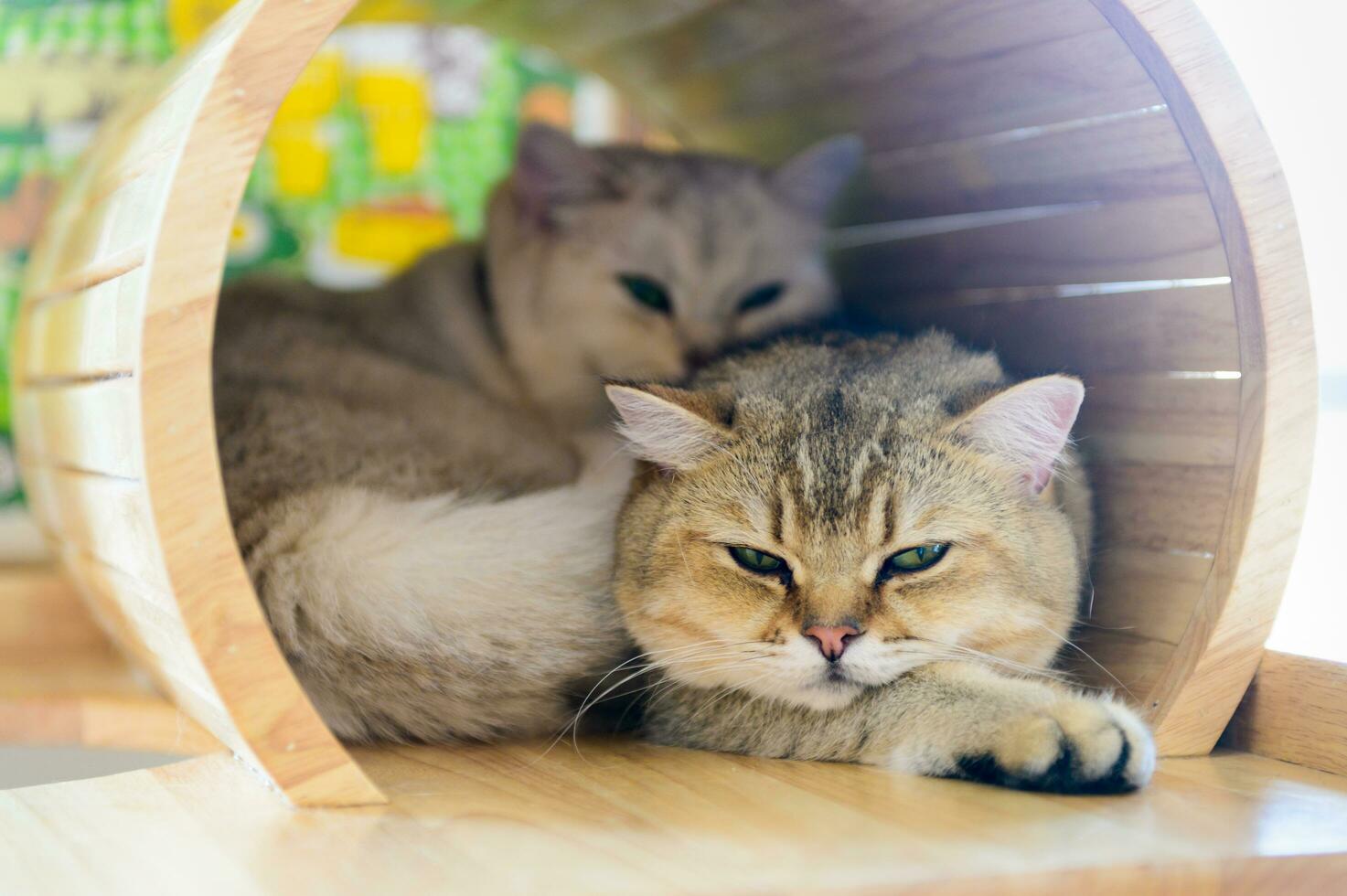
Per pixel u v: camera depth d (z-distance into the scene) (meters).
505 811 0.37
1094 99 0.45
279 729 0.35
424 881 0.32
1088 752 0.37
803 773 0.40
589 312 0.62
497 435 0.56
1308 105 0.54
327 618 0.43
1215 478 0.43
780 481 0.42
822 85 0.59
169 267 0.33
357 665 0.43
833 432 0.43
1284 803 0.38
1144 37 0.39
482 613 0.43
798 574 0.42
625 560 0.46
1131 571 0.46
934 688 0.41
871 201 0.62
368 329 0.60
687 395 0.45
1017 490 0.44
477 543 0.44
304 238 0.71
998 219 0.54
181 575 0.33
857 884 0.32
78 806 0.37
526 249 0.63
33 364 0.54
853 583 0.41
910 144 0.57
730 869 0.33
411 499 0.47
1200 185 0.43
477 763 0.42
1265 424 0.41
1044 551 0.44
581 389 0.62
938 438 0.43
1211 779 0.40
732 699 0.44
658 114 0.71
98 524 0.42
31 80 0.66
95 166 0.51
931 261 0.59
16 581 0.62
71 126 0.67
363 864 0.33
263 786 0.38
